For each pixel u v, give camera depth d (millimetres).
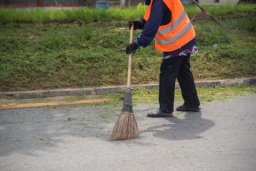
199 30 17031
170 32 10234
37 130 9781
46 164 8039
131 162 8094
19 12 18562
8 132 9664
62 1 28922
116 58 14180
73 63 13734
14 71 13141
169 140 9172
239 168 7816
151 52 14875
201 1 29500
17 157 8352
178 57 10352
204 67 14094
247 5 23109
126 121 9227
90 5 28406
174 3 10180
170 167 7875
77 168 7863
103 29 16672
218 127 9945
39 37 15602
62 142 9094
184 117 10594
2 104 11633
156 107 11375
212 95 12336
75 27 16859
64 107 11383
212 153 8492
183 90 10906
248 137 9336
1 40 14953
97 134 9539
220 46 15617
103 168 7855
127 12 19422
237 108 11250
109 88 12594
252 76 13789
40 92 12242
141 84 13008
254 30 17844
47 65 13531
